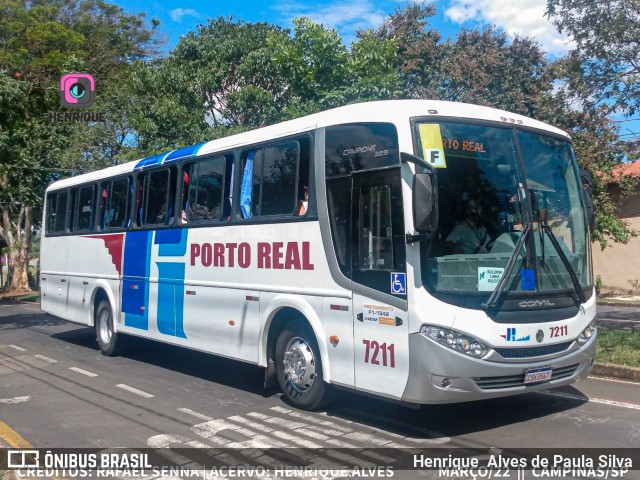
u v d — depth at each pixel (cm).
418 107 639
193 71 1900
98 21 2822
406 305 603
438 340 586
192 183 951
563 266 659
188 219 950
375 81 1658
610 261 2258
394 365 616
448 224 608
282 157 782
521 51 2233
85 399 843
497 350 598
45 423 730
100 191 1226
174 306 973
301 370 748
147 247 1048
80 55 2155
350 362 667
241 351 832
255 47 1916
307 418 716
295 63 1703
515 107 2100
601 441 606
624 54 1095
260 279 800
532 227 643
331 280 693
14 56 1881
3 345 1342
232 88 1936
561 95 1176
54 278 1398
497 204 635
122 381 955
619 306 1919
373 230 646
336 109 722
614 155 1180
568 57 1154
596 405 733
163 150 1845
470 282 603
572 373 663
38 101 1756
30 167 2250
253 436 657
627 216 2161
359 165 669
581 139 1157
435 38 2277
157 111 1831
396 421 692
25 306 2405
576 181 715
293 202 757
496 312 602
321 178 712
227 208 873
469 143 638
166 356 1171
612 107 1122
